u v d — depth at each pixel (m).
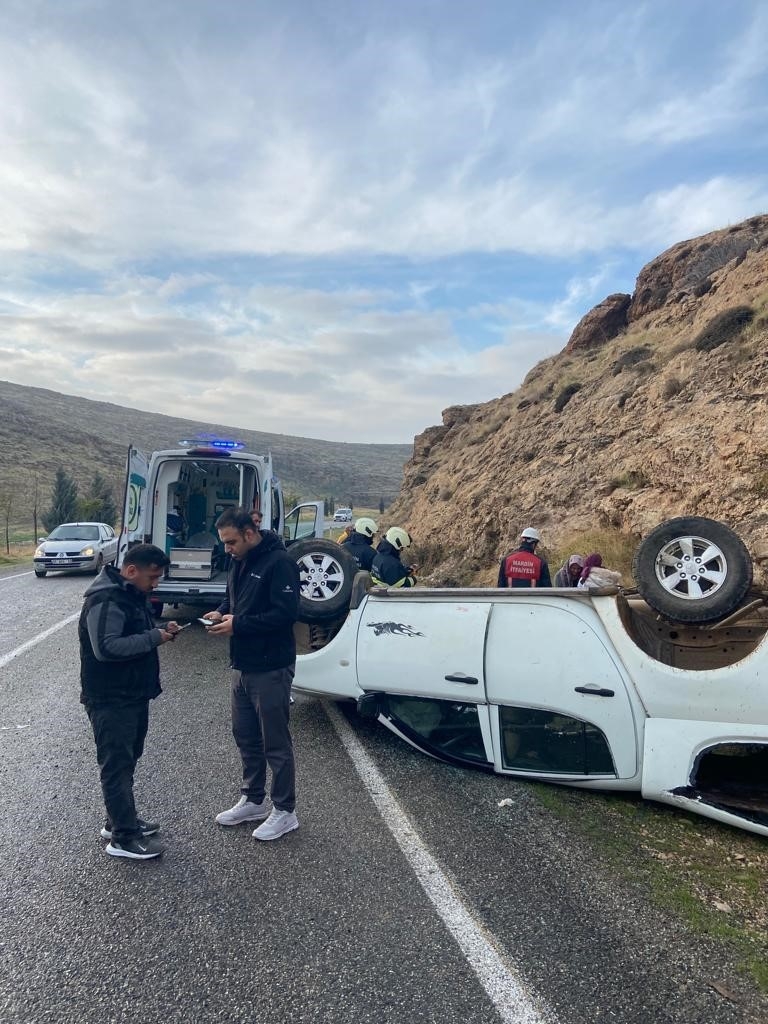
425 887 3.29
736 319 13.74
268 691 3.79
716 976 2.68
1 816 4.08
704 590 4.63
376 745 5.33
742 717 3.89
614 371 18.45
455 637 4.71
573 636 4.37
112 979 2.63
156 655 3.79
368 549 7.56
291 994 2.55
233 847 3.70
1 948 2.82
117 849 3.56
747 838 3.84
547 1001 2.52
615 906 3.15
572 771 4.33
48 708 6.27
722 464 10.19
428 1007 2.48
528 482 15.79
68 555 18.72
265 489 9.51
